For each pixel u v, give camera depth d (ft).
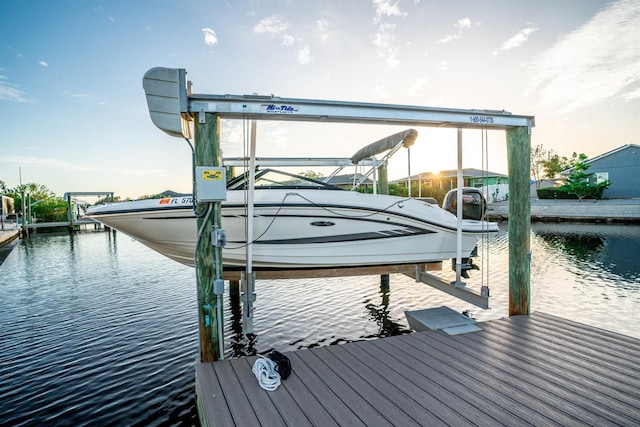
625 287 26.91
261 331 19.27
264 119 11.25
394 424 7.11
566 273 31.71
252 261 14.57
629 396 8.02
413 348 11.00
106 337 18.54
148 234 14.16
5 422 11.48
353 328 19.69
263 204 13.75
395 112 11.73
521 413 7.41
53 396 12.99
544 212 82.74
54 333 19.16
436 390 8.43
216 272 10.46
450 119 12.44
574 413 7.38
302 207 14.11
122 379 14.16
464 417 7.30
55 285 30.81
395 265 16.93
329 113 11.05
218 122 10.49
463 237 17.33
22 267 40.11
